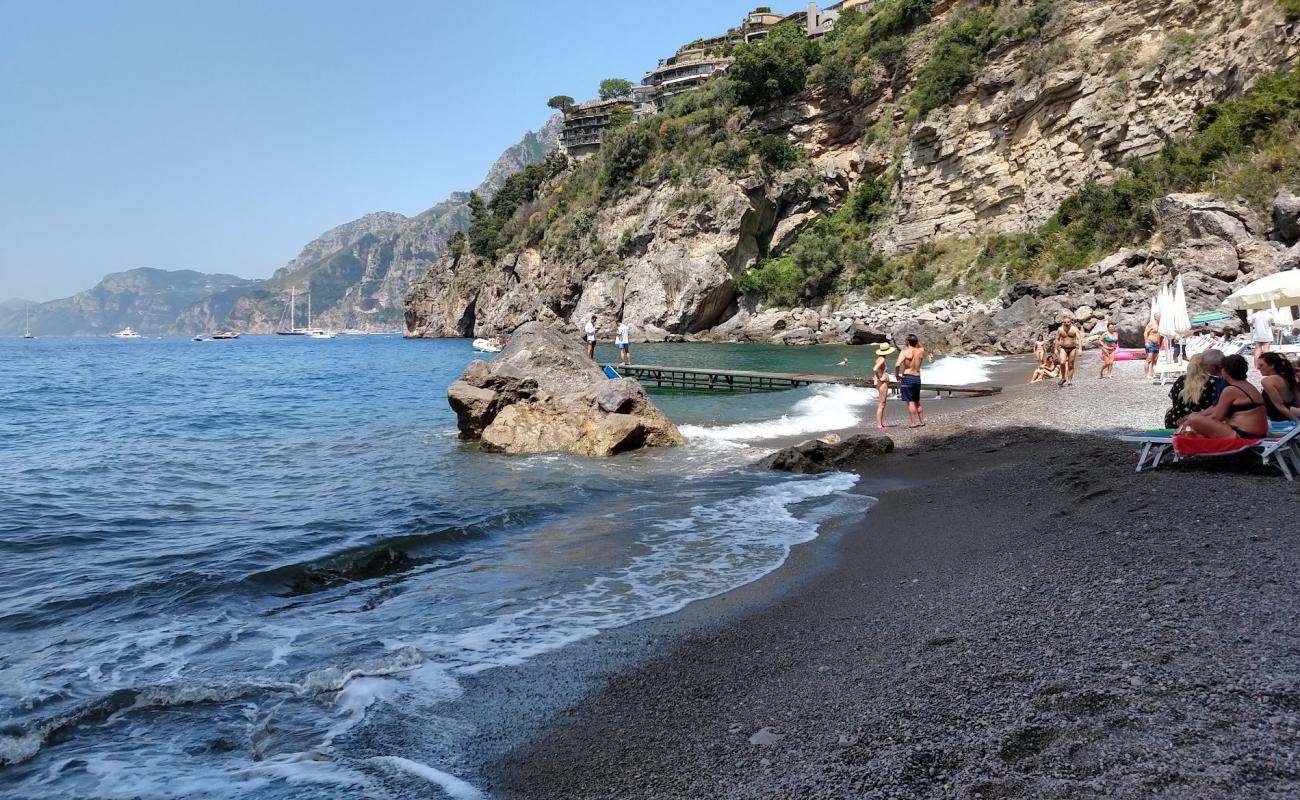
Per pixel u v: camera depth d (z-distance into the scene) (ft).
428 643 19.99
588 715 15.69
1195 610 15.70
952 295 195.62
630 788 12.67
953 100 217.15
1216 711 11.52
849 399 80.23
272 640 20.42
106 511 36.65
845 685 15.51
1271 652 13.26
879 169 250.57
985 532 26.94
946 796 10.62
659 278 262.06
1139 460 32.30
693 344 228.63
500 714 15.87
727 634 19.90
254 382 127.85
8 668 18.60
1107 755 10.84
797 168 265.34
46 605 23.29
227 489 41.98
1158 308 85.61
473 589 24.71
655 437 54.29
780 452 46.11
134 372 165.58
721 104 280.31
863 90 254.47
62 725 15.40
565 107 421.18
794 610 21.39
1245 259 114.11
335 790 13.06
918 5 246.68
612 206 288.92
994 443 46.26
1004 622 17.29
